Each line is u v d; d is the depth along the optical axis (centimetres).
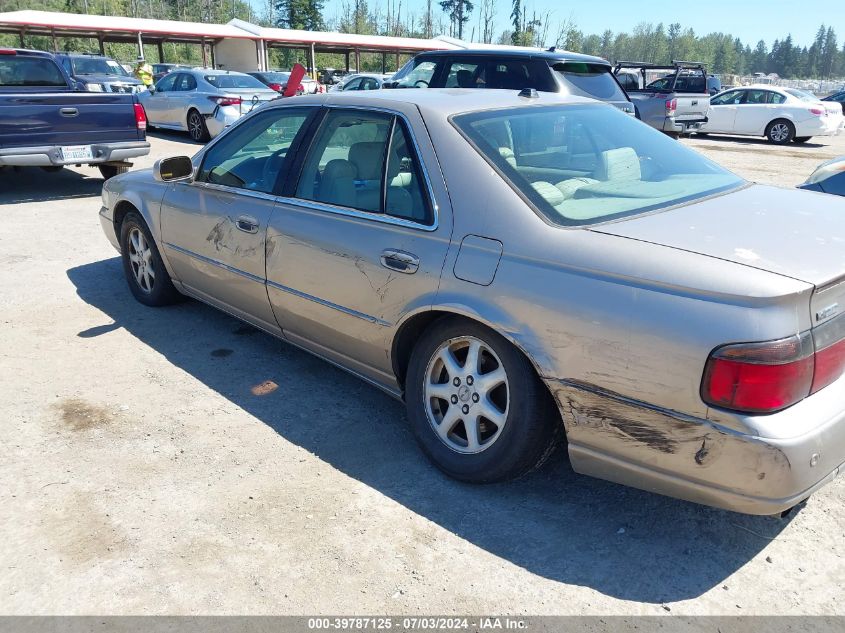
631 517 290
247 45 3303
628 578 257
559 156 323
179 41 3553
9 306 527
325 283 348
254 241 389
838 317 240
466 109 330
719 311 226
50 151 870
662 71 1891
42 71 978
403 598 247
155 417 368
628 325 242
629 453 254
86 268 622
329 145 363
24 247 686
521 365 275
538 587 252
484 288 279
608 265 250
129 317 509
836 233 268
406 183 318
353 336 344
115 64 2034
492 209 286
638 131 371
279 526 283
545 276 263
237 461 329
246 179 407
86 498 300
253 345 462
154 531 280
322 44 3366
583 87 914
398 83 1041
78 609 242
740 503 234
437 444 315
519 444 282
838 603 245
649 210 289
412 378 321
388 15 8475
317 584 253
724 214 285
